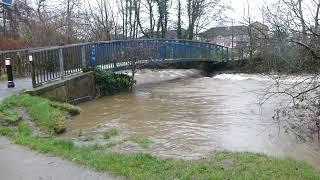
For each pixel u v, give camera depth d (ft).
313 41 34.83
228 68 97.91
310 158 29.76
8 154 25.12
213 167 23.44
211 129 38.55
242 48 91.40
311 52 34.50
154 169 22.45
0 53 54.70
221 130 38.14
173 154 29.09
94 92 58.29
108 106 51.70
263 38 38.40
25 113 37.22
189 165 23.62
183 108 50.14
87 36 103.19
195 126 39.88
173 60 85.15
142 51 72.23
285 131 36.73
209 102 54.19
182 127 39.45
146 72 87.61
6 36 84.58
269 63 49.80
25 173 21.85
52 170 22.26
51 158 24.27
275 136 35.60
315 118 37.42
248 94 59.47
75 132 35.91
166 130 38.14
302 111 41.65
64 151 25.50
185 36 123.85
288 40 34.99
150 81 77.92
